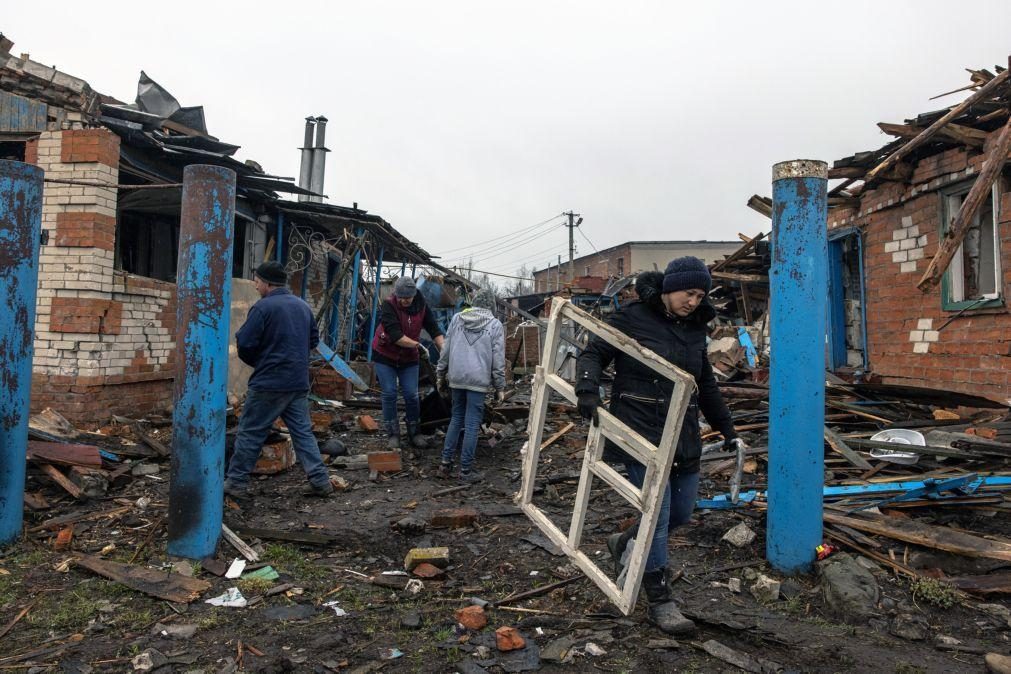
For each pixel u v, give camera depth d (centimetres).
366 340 1448
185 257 370
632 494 290
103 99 795
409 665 270
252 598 332
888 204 842
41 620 301
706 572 367
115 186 452
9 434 386
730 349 1155
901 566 349
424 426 700
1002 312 666
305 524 446
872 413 664
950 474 454
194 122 1030
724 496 451
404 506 493
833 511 412
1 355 381
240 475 485
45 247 684
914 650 280
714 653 276
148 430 689
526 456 355
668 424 271
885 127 717
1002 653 276
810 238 350
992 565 347
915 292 797
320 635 293
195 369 371
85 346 677
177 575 348
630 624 304
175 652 275
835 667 266
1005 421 567
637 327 304
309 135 1778
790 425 356
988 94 603
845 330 978
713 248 4753
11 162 380
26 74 695
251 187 969
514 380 1563
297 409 505
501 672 265
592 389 304
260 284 496
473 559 398
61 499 466
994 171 465
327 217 1177
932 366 765
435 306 1959
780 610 322
